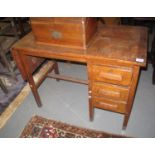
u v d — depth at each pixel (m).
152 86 2.14
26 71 1.62
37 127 1.78
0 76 2.56
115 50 1.23
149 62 2.35
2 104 2.11
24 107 2.05
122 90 1.30
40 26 1.29
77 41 1.25
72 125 1.77
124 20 2.89
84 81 1.70
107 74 1.24
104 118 1.82
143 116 1.79
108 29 1.51
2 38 2.49
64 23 1.19
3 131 1.79
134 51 1.20
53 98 2.13
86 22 1.17
